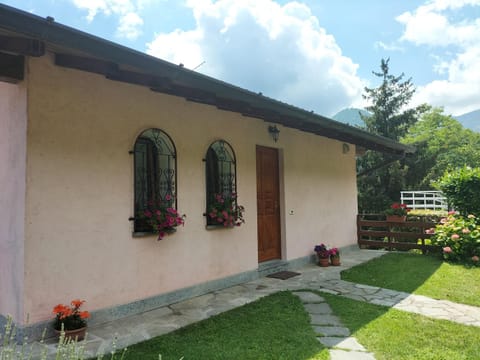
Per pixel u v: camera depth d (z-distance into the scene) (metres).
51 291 3.12
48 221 3.13
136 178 4.09
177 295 4.27
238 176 5.31
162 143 4.32
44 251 3.09
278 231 6.32
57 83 3.23
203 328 3.30
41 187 3.09
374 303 4.15
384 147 7.70
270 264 5.94
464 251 6.63
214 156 5.18
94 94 3.54
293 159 6.61
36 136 3.07
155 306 4.01
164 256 4.17
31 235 3.00
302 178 6.81
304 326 3.37
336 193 7.91
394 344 2.96
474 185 7.52
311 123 5.25
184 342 2.97
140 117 3.97
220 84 3.49
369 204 12.89
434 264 6.46
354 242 8.59
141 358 2.66
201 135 4.73
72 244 3.30
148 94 4.07
